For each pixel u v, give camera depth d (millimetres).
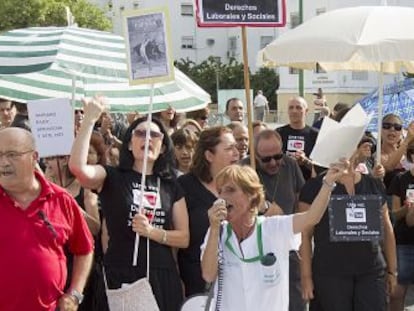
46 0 35906
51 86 7445
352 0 40156
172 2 52594
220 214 3865
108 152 6852
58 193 3973
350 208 5125
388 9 6180
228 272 3982
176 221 4871
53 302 3896
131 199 4703
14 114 8180
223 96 24516
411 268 6555
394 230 6621
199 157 5145
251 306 3939
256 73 46938
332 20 6203
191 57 53438
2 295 3742
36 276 3766
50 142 5375
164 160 4902
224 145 5094
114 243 4723
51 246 3861
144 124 4816
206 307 3973
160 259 4723
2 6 35875
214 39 53719
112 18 52500
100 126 8250
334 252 5246
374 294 5250
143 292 4547
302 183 5930
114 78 5820
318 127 9086
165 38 4840
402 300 6754
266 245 3984
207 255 3920
